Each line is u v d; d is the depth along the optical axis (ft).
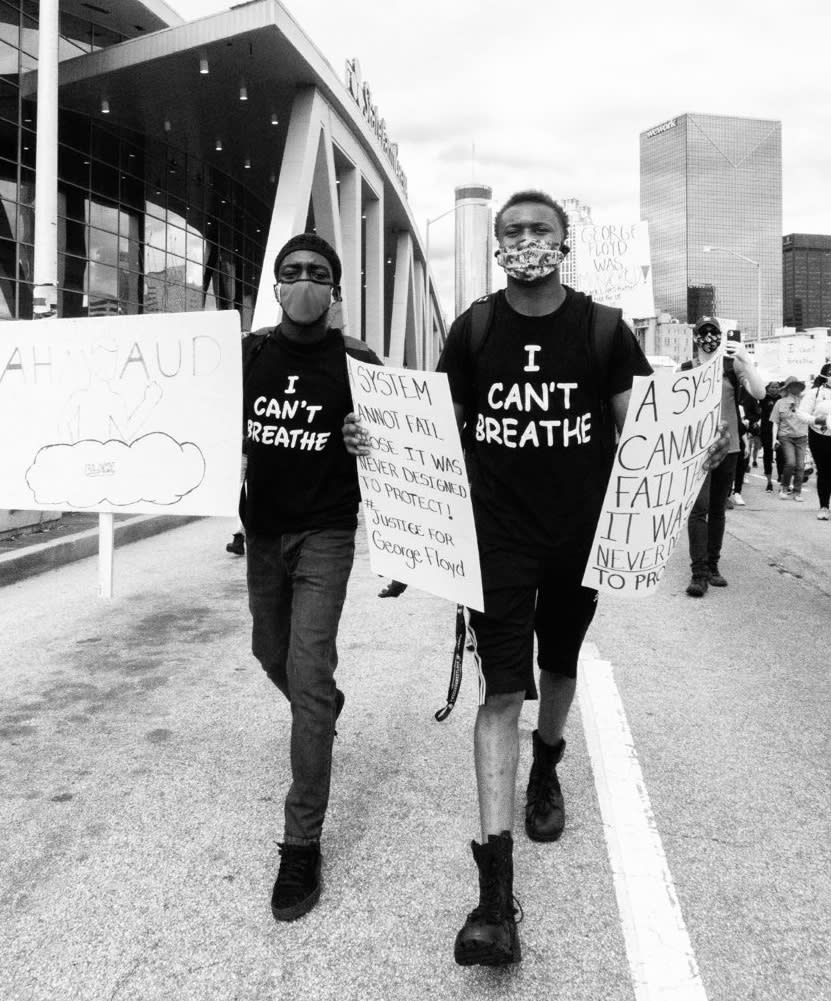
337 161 89.10
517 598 7.89
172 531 33.55
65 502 11.83
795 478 41.70
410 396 8.17
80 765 11.03
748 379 20.88
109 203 80.23
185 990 6.71
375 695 13.60
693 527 21.18
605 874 8.31
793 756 11.15
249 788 10.31
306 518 8.78
